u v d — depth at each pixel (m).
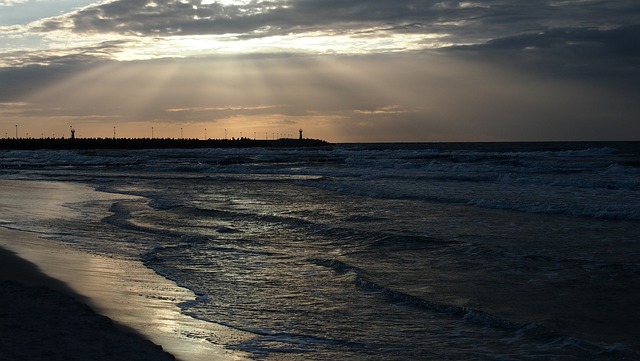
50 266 12.52
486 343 8.18
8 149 132.75
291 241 15.97
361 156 71.12
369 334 8.63
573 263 12.48
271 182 35.72
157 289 11.05
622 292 10.41
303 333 8.66
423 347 8.06
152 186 34.31
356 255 14.00
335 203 23.80
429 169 43.66
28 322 8.23
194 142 166.25
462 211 20.67
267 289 11.19
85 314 8.73
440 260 13.21
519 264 12.58
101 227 18.66
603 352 7.69
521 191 26.64
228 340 8.27
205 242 15.94
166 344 7.92
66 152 105.19
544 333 8.44
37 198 27.59
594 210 19.42
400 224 18.02
